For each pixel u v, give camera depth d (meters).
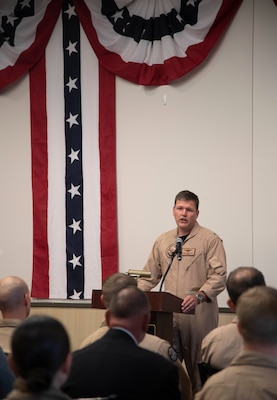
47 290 11.09
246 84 10.48
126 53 10.83
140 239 10.82
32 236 11.25
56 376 3.33
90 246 11.00
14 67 11.25
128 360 4.27
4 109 11.41
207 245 8.68
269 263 10.21
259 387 3.85
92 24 10.99
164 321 7.26
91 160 11.08
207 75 10.66
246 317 3.89
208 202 10.53
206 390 4.02
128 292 4.50
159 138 10.83
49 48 11.30
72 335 10.96
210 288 8.30
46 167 11.23
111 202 10.94
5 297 5.93
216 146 10.57
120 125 11.00
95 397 4.20
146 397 4.19
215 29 10.46
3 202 11.36
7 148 11.36
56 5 11.25
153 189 10.81
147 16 10.80
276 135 10.32
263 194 10.31
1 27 11.31
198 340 8.55
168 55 10.62
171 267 8.78
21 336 3.34
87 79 11.15
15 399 3.18
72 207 11.10
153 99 10.88
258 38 10.45
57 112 11.25
